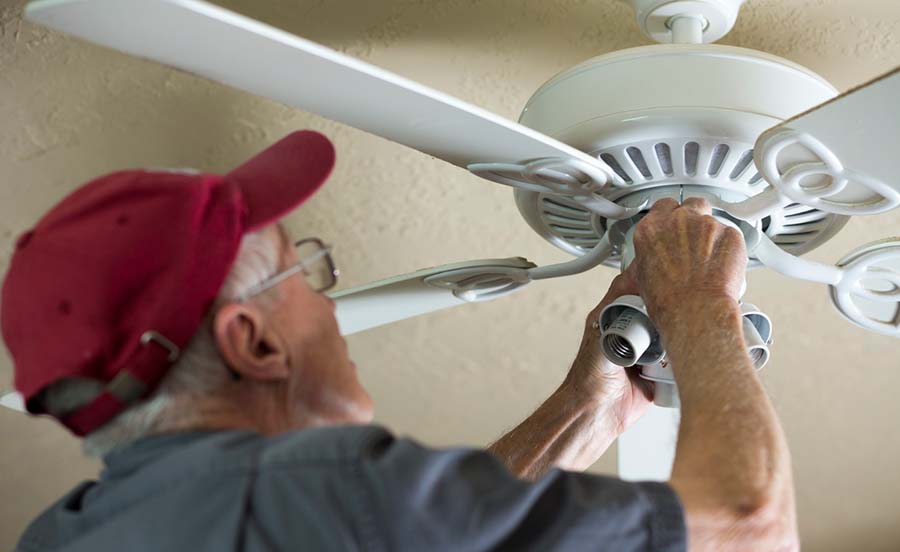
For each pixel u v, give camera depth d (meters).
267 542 0.82
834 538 3.02
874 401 2.59
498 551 0.85
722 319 1.11
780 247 1.54
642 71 1.34
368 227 2.12
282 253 1.00
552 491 0.88
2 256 2.08
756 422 0.98
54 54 1.72
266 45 0.98
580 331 2.39
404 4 1.66
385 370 2.51
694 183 1.39
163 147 1.91
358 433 0.87
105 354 0.91
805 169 1.23
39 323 0.92
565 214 1.51
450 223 2.11
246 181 0.98
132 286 0.91
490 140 1.22
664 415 1.75
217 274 0.92
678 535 0.88
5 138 1.86
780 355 2.47
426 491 0.83
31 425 2.50
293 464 0.85
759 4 1.65
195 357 0.93
